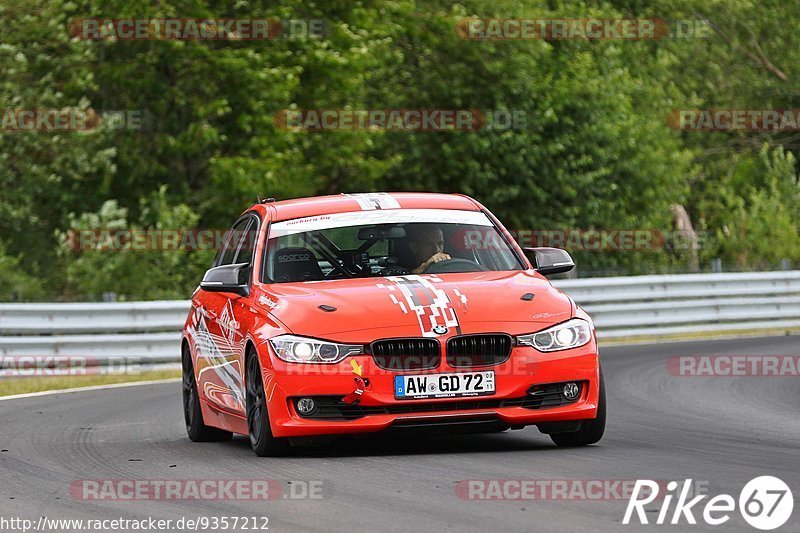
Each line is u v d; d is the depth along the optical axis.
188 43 82.44
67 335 59.34
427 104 102.81
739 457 24.70
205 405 31.41
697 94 154.88
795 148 152.75
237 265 29.41
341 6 91.88
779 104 156.25
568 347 25.89
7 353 56.50
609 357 57.56
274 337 25.94
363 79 94.88
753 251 113.00
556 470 23.09
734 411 35.28
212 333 30.53
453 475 22.78
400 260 28.75
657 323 71.94
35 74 84.12
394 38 99.88
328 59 86.00
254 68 84.56
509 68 101.38
